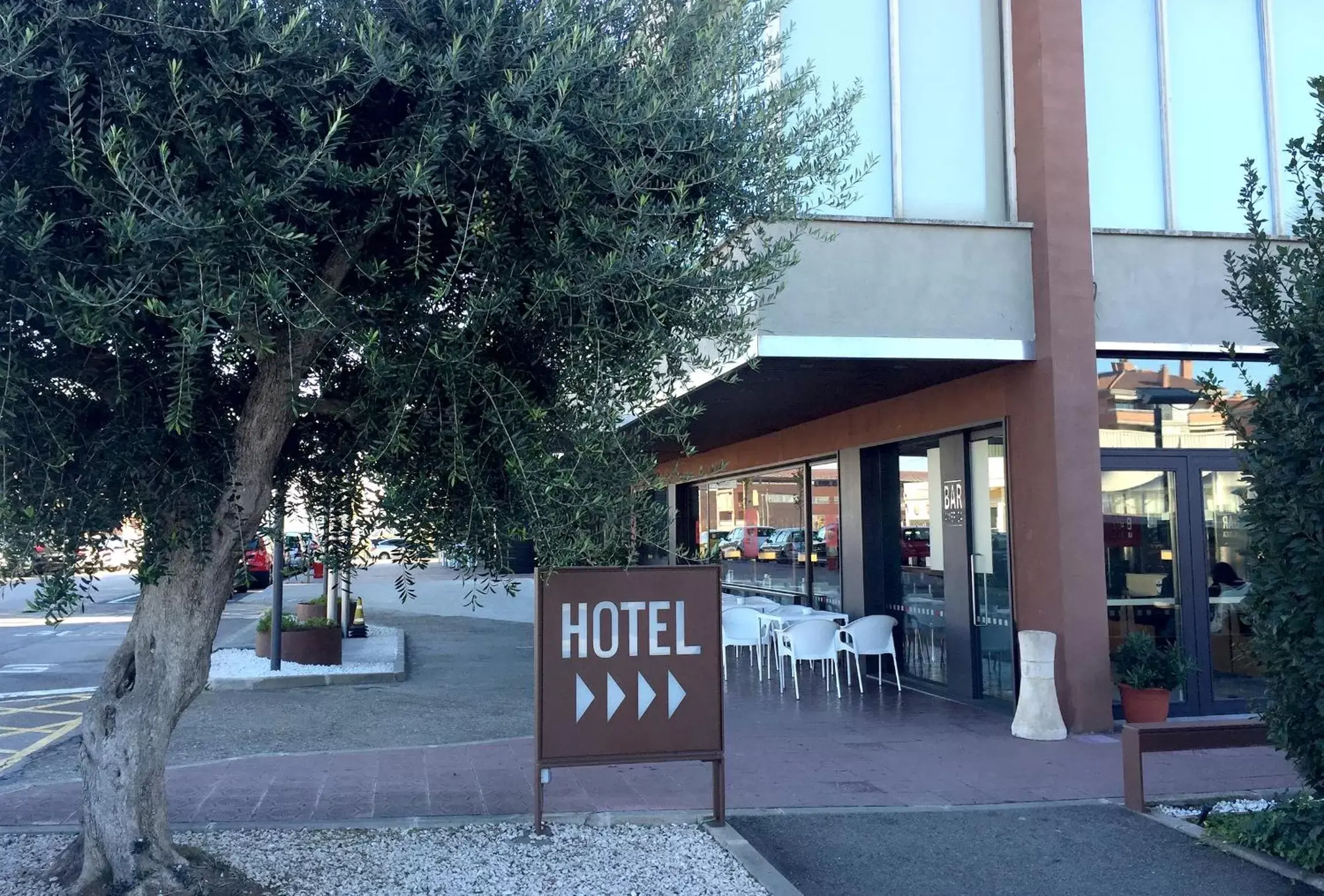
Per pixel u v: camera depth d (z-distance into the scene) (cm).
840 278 880
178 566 451
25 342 373
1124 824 629
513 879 509
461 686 1170
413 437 437
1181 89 990
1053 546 887
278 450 465
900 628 1183
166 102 411
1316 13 1020
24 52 363
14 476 371
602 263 440
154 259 370
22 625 1934
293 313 402
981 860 566
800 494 1398
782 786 713
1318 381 523
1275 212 992
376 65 417
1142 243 955
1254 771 755
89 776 457
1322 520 513
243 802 661
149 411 419
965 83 959
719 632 604
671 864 536
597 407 445
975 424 997
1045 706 865
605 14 488
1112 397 955
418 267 448
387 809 646
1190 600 959
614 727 588
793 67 916
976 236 913
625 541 455
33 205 400
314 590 2969
